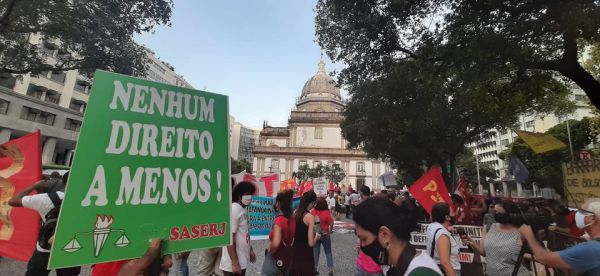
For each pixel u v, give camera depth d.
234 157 116.75
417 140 19.73
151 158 2.22
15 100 31.03
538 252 3.04
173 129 2.37
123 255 1.99
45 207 4.00
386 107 13.88
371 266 4.46
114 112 2.14
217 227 2.39
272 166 65.12
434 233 3.83
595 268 2.68
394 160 27.16
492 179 55.38
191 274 6.67
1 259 7.05
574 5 6.07
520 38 7.28
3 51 11.62
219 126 2.60
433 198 7.21
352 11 9.96
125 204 2.06
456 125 16.78
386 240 1.80
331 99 69.75
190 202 2.32
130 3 11.84
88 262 1.87
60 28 10.67
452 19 8.45
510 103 8.62
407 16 9.46
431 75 8.84
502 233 4.21
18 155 4.41
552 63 7.71
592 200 2.97
